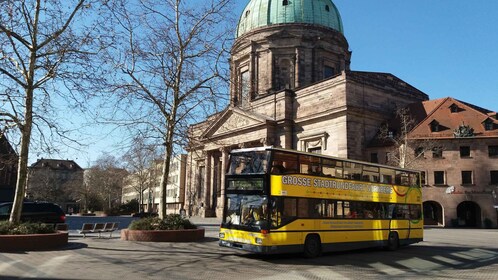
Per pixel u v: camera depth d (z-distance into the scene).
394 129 47.62
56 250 18.09
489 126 47.25
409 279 13.34
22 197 19.05
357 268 15.60
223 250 19.72
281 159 17.75
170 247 20.36
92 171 94.94
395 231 22.31
